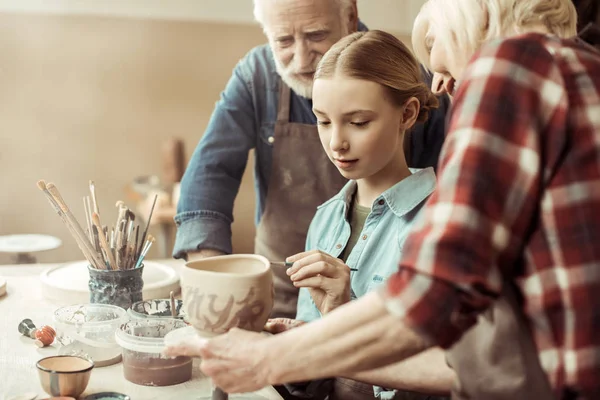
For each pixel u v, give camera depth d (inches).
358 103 49.6
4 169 150.6
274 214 72.7
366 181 57.0
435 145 71.6
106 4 149.6
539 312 32.2
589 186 31.2
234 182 74.0
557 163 31.5
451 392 39.4
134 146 156.1
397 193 54.3
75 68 150.6
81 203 154.7
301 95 68.2
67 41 149.3
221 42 156.1
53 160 152.7
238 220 161.5
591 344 31.1
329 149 52.5
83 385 41.8
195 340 37.8
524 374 33.5
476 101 31.3
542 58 31.7
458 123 31.6
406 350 31.2
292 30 63.0
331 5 63.0
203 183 71.3
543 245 31.8
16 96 149.0
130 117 154.9
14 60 147.6
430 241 30.0
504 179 30.4
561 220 31.3
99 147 154.6
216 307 37.4
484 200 30.0
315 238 61.6
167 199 142.6
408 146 70.0
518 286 33.0
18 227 152.8
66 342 48.4
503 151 30.5
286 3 62.0
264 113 74.0
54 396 41.1
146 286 61.8
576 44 33.3
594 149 31.2
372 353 31.7
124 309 54.2
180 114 156.9
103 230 56.5
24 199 152.3
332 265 49.1
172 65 154.9
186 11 153.7
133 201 157.2
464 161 30.5
